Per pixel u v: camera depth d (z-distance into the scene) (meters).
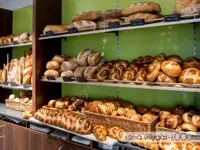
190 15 1.18
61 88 2.36
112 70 1.62
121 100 1.81
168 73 1.28
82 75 1.76
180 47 1.57
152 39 1.71
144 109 1.59
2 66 2.89
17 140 2.07
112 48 1.96
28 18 2.78
